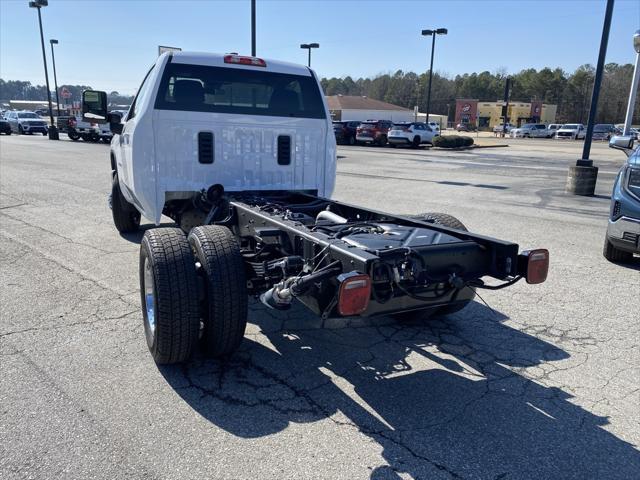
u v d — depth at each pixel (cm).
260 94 571
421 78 13875
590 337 464
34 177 1475
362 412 339
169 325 357
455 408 347
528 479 280
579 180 1304
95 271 613
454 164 2202
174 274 358
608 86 11488
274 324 479
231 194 539
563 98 12531
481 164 2212
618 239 657
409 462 291
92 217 930
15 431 307
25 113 4347
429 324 490
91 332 446
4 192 1198
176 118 530
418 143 3438
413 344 445
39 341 426
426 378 386
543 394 367
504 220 964
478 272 369
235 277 367
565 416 340
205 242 373
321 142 605
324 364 405
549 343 451
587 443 312
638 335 469
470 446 307
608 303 547
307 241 364
